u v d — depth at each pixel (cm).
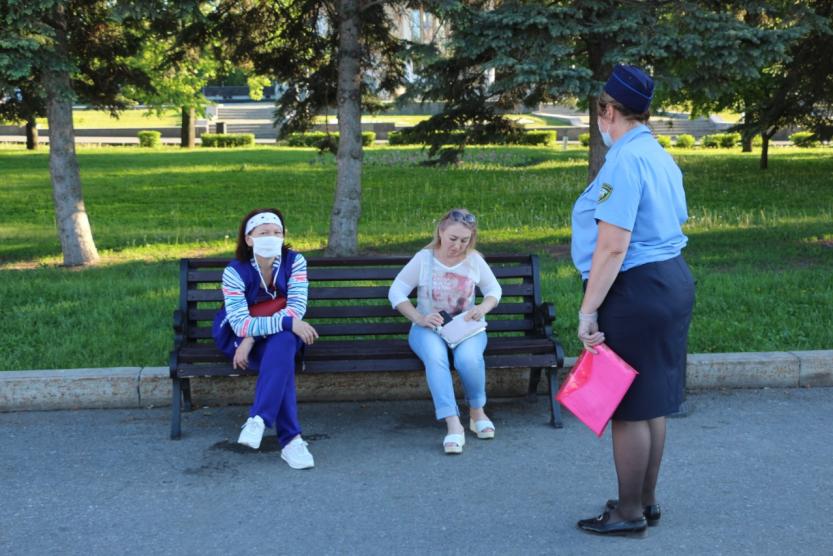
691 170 2284
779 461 461
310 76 1220
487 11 1038
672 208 359
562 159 2784
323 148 1242
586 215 366
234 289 496
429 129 1252
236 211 1666
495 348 520
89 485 434
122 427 517
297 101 1246
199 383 557
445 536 378
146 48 1359
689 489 426
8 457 470
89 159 2900
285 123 1260
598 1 1012
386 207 1697
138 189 2005
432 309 518
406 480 440
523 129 1271
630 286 353
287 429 466
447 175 2273
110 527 388
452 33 1017
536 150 3222
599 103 366
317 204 1748
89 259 1064
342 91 1085
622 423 367
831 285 835
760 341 651
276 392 462
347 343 535
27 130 3472
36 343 655
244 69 1270
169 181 2167
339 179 1102
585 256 367
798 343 646
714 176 2133
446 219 514
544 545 369
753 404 551
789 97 1872
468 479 441
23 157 2967
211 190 1986
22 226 1480
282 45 1216
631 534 374
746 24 1062
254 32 1195
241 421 530
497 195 1844
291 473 450
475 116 1237
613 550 364
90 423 523
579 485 433
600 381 357
